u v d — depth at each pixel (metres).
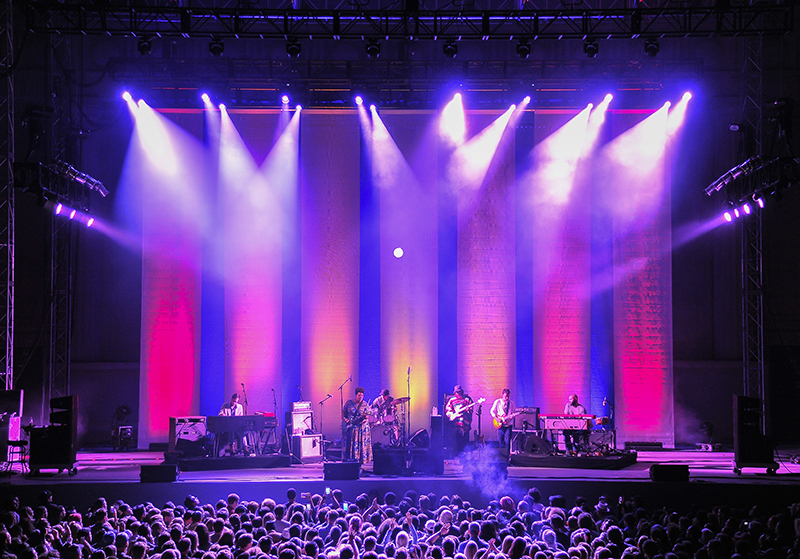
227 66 17.89
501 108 17.69
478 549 7.06
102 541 7.61
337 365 17.67
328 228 17.92
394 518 8.84
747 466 13.22
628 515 8.84
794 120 18.86
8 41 14.56
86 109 18.38
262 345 17.56
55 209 15.92
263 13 13.96
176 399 17.38
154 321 17.50
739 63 18.77
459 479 12.56
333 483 12.34
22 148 18.34
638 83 17.36
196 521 8.69
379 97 17.66
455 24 17.95
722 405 18.66
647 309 17.69
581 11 13.90
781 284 19.03
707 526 8.62
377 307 17.81
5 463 13.45
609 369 17.62
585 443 14.60
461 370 17.61
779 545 7.42
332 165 18.02
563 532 8.05
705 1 17.80
